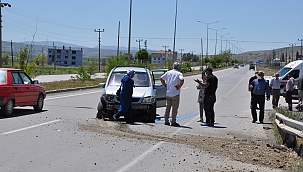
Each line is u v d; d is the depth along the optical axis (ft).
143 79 49.01
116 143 32.55
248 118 54.80
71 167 24.72
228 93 106.52
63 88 98.94
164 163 26.73
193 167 25.98
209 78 45.57
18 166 24.45
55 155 27.66
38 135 34.53
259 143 36.04
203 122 49.03
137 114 46.26
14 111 50.85
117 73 50.19
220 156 29.58
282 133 36.55
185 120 50.67
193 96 91.56
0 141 31.53
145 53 319.47
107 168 24.84
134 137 35.53
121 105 43.50
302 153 30.27
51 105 61.21
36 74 102.94
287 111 52.65
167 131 39.91
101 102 45.85
